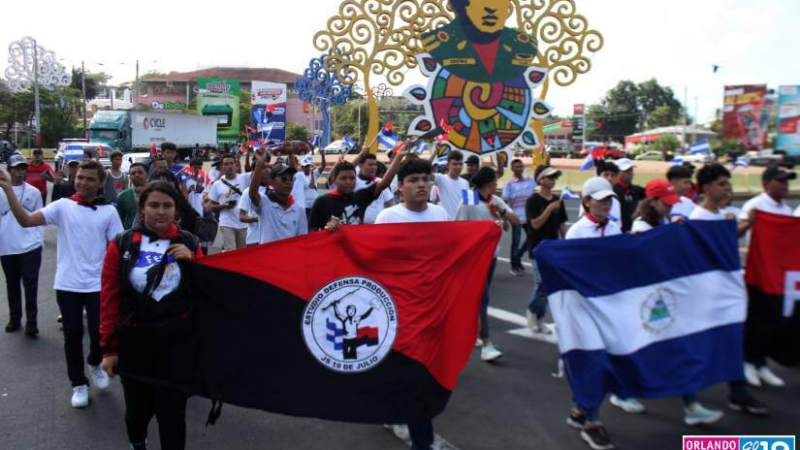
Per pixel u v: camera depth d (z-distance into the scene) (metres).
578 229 5.08
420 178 4.50
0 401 5.03
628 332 4.35
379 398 3.86
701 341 4.57
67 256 4.93
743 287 4.73
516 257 9.95
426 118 13.21
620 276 4.41
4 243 6.69
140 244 3.57
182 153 51.16
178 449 3.65
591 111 87.38
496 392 5.18
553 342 6.48
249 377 3.76
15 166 6.64
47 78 38.56
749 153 45.53
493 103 13.52
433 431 4.42
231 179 8.63
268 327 3.78
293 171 6.32
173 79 94.31
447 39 13.23
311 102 13.59
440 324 3.97
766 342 5.14
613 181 7.70
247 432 4.52
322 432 4.53
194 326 3.68
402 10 13.25
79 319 4.96
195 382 3.66
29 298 6.74
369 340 3.89
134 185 7.18
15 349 6.30
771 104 49.62
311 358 3.83
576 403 4.34
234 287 3.74
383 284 3.93
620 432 4.43
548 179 6.55
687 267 4.59
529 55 13.73
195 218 3.99
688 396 4.54
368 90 13.34
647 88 87.06
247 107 69.38
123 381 3.67
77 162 9.64
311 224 5.81
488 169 6.19
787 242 5.13
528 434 4.43
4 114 55.88
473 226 4.06
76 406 4.92
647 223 5.16
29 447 4.25
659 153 48.19
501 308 7.85
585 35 14.38
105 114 45.06
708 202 5.14
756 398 4.97
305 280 3.83
